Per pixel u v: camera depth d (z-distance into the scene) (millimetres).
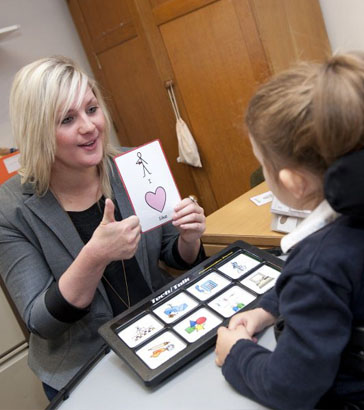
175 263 1247
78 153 1054
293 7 1988
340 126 450
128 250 931
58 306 953
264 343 720
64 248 1104
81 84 1042
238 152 2164
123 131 2691
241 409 618
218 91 2088
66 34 2740
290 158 535
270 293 768
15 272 1073
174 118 2344
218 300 825
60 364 1077
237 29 1895
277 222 1230
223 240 1345
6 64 2490
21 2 2539
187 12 2021
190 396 667
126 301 1158
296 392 530
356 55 499
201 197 2443
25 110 1023
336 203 472
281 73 573
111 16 2361
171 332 774
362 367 546
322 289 493
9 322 1917
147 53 2270
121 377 754
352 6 2049
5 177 1989
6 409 1900
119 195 1182
